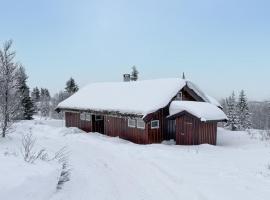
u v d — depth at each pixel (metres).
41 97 90.94
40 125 31.77
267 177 9.59
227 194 7.90
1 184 5.91
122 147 17.41
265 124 80.69
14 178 6.39
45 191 6.90
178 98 23.25
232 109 59.12
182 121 20.64
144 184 9.35
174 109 21.34
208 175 10.05
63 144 17.88
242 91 62.09
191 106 20.44
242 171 10.55
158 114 21.81
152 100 21.66
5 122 16.53
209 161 12.64
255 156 14.04
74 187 8.38
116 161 13.09
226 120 21.05
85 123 28.92
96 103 27.02
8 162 7.69
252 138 24.78
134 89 26.20
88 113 27.11
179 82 22.61
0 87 16.55
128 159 13.54
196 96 24.14
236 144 22.12
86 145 18.08
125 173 10.83
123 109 22.55
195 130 19.81
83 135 23.70
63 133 25.50
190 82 23.34
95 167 11.58
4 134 16.42
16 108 17.41
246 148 18.98
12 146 13.80
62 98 75.00
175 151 15.78
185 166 11.56
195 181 9.30
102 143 19.11
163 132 22.14
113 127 24.80
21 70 18.75
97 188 8.67
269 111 82.31
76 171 10.30
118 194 8.30
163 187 8.98
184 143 20.45
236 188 8.41
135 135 22.34
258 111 87.44
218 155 14.45
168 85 23.05
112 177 10.16
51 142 18.45
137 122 22.14
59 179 8.25
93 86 33.78
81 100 30.31
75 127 28.97
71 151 15.32
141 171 11.14
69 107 30.34
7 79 16.64
